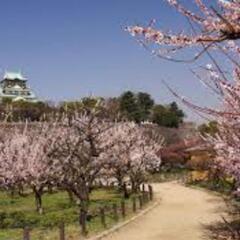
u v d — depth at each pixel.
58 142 32.94
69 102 42.81
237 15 5.35
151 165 55.66
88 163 31.56
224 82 7.30
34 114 78.88
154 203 40.75
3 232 27.94
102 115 40.97
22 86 163.75
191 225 29.38
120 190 53.56
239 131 10.07
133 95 110.94
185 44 5.68
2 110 57.72
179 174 74.12
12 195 49.03
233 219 26.61
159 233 27.34
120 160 46.00
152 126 95.62
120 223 29.47
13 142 38.75
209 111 6.38
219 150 14.41
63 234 22.86
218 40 5.43
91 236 25.61
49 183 34.56
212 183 53.41
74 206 39.69
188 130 98.19
